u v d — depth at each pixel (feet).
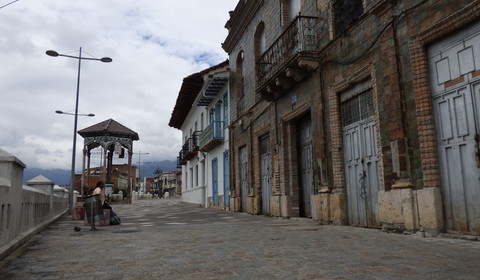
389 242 20.62
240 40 61.77
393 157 25.13
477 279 12.11
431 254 16.52
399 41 25.16
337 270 14.11
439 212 21.88
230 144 65.62
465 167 20.85
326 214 33.35
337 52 32.91
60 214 55.21
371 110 29.27
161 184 364.79
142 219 46.32
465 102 20.98
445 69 22.27
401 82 24.85
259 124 52.24
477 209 20.08
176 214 57.16
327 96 34.53
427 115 22.90
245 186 59.82
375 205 28.37
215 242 22.82
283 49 42.19
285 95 43.39
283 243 21.70
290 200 42.47
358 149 30.76
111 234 28.58
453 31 21.66
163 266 15.74
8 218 20.35
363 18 29.09
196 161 98.99
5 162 20.61
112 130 110.52
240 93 63.31
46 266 16.05
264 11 50.24
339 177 32.58
